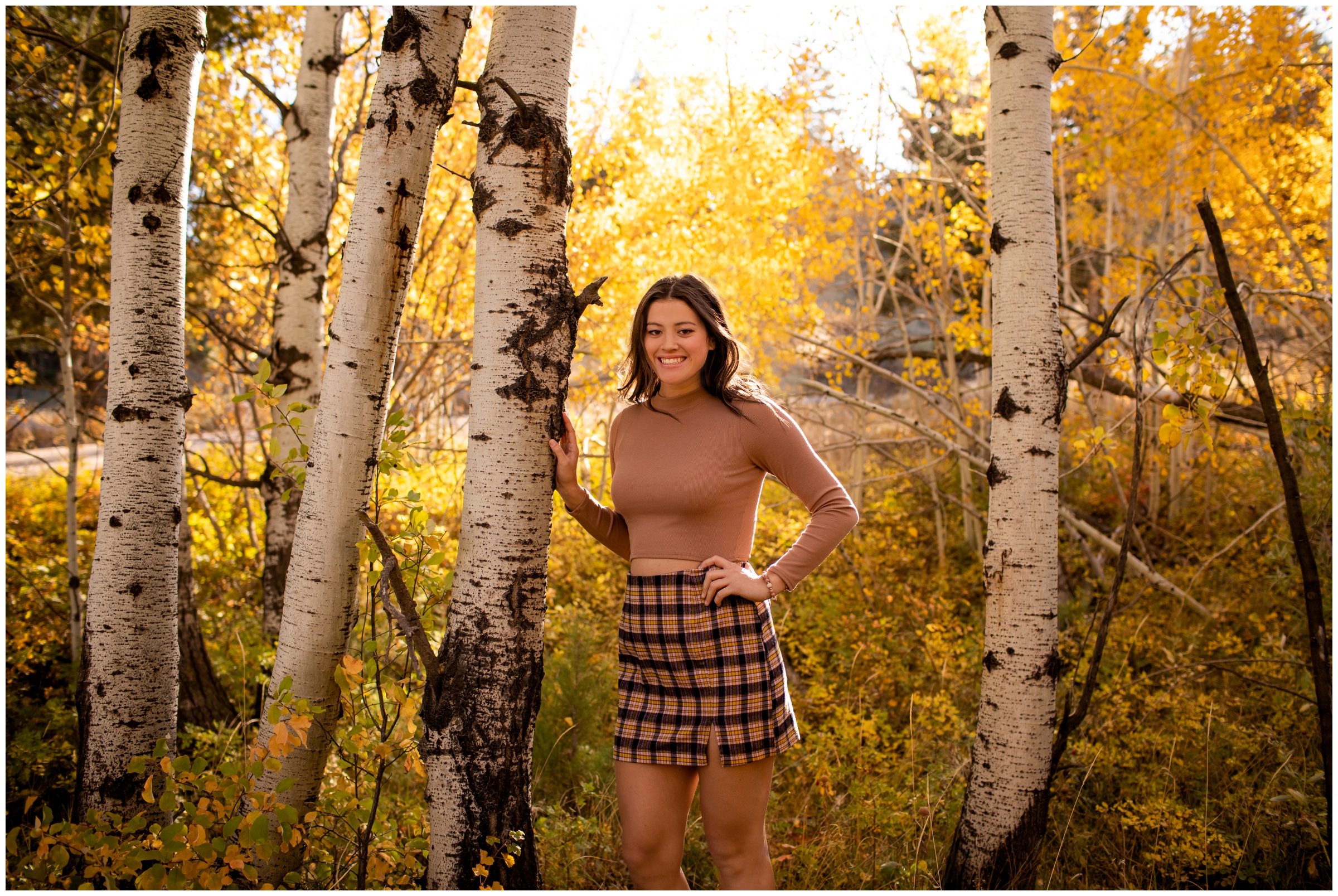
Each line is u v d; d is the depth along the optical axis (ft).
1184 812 8.47
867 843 8.71
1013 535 7.84
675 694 6.27
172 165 7.25
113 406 7.04
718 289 17.97
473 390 6.22
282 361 12.25
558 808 8.80
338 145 15.79
